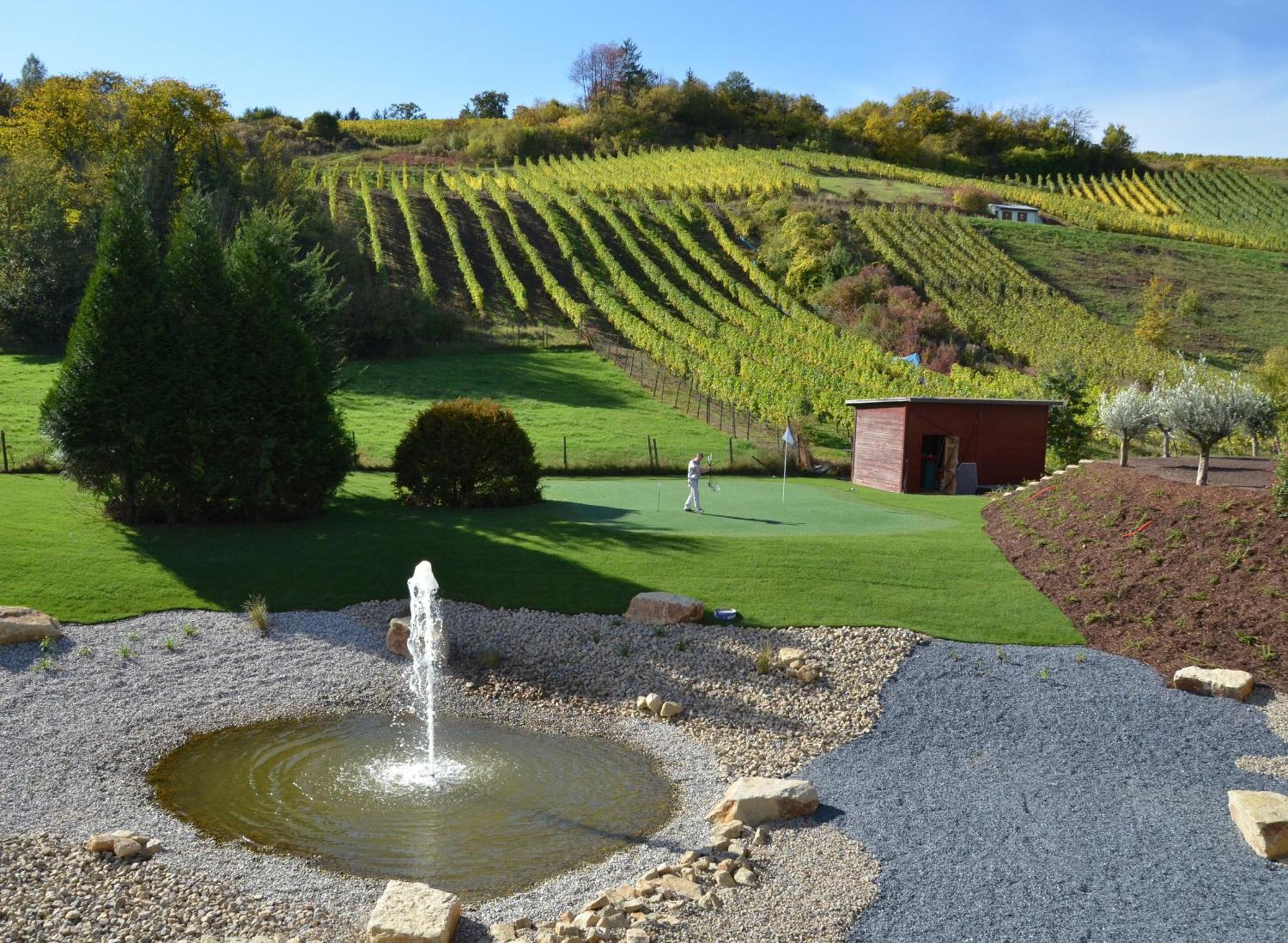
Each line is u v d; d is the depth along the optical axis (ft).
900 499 91.50
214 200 178.70
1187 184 377.09
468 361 165.48
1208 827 30.94
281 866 27.96
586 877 27.63
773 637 48.85
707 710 42.01
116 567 55.36
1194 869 27.76
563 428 129.29
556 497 86.84
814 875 27.07
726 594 54.19
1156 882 26.84
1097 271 247.29
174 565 56.49
